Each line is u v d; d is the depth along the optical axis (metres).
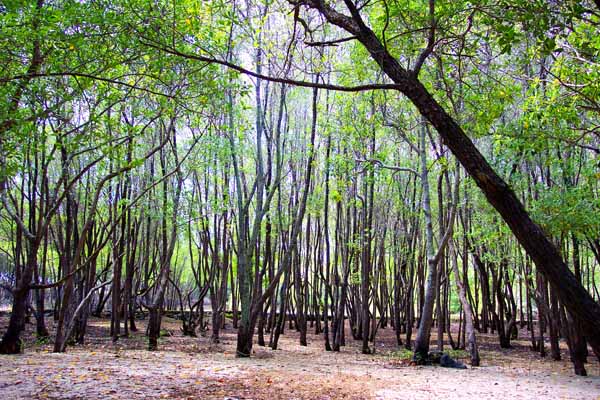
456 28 8.27
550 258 3.87
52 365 11.16
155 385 9.41
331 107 19.06
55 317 24.17
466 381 11.74
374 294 23.34
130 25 7.00
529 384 11.58
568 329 14.15
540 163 14.70
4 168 10.02
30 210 17.53
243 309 15.43
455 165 15.95
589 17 9.21
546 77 13.21
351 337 25.70
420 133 16.64
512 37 5.59
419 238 24.86
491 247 17.48
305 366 13.57
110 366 11.53
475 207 17.09
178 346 18.19
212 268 21.78
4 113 9.21
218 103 15.41
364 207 19.56
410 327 20.53
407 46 8.98
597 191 14.25
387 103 16.44
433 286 14.98
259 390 9.45
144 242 27.14
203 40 10.80
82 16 7.77
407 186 22.94
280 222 20.69
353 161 16.36
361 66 14.96
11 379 9.22
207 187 20.14
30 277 13.12
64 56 8.95
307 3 5.73
